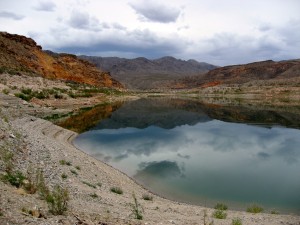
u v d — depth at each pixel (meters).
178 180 22.81
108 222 8.87
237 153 32.28
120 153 30.66
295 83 163.25
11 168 12.66
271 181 23.27
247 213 14.66
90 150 31.31
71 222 7.88
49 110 54.69
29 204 8.62
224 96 152.50
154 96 158.88
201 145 35.91
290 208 17.91
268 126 51.47
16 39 154.38
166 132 44.44
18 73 94.12
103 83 187.50
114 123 51.25
